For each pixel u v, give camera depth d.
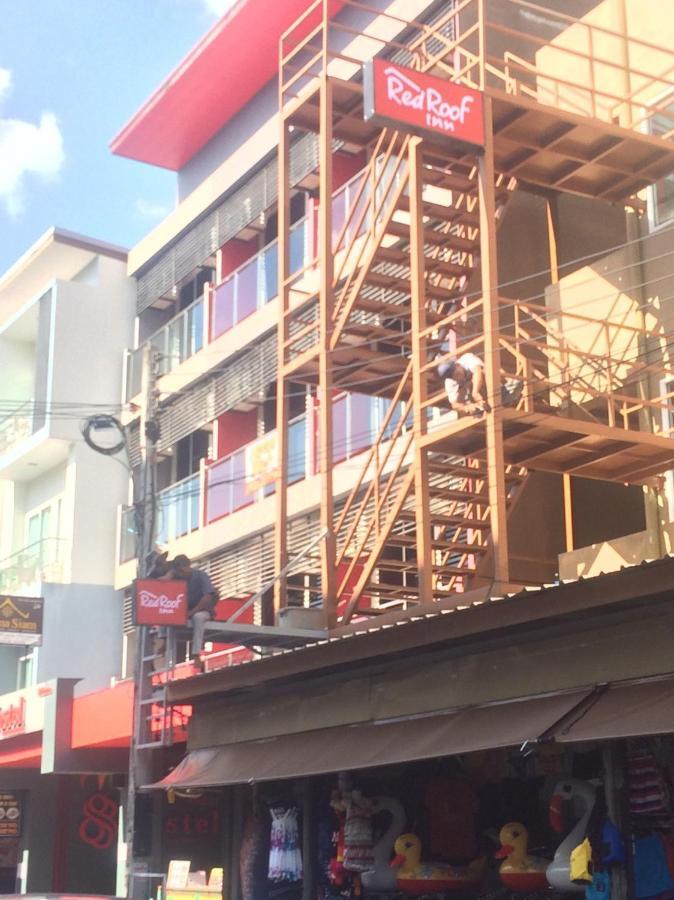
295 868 13.62
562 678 10.24
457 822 12.19
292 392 24.09
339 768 11.56
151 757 16.48
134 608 15.02
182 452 28.03
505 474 15.56
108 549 29.05
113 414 29.25
